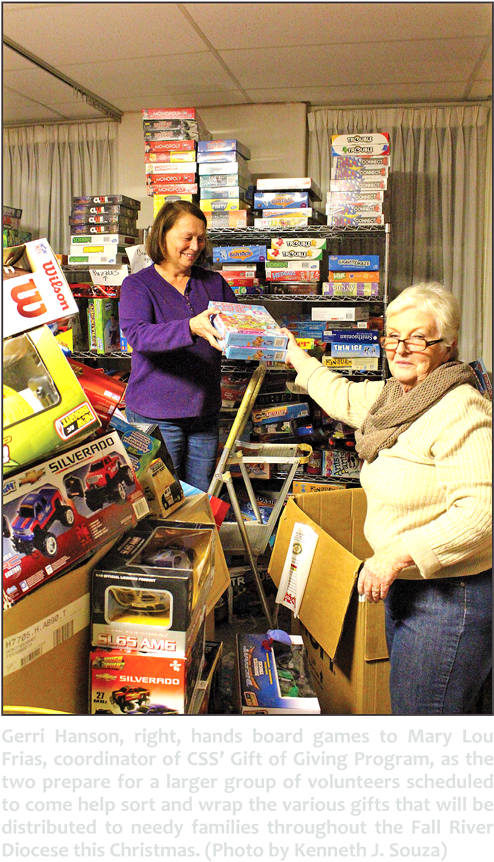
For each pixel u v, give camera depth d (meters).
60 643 1.01
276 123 3.51
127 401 2.36
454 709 1.29
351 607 1.73
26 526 0.96
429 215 3.54
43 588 0.97
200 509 1.66
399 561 1.20
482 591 1.25
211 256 3.51
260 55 2.83
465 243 3.52
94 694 1.06
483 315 3.53
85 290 3.21
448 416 1.19
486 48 2.73
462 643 1.25
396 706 1.35
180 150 3.08
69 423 1.03
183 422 2.36
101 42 2.68
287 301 3.26
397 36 2.61
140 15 2.41
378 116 3.52
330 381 1.67
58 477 1.04
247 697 1.42
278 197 3.04
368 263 3.00
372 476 1.31
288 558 2.06
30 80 3.09
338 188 3.00
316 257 3.04
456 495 1.17
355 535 2.27
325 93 3.34
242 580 2.78
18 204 3.89
